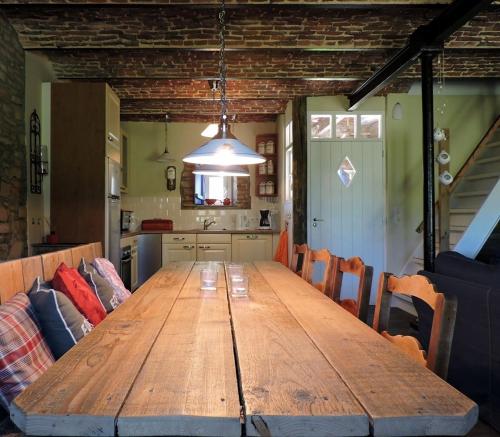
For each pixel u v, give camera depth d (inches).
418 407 36.9
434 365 49.2
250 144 284.4
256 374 44.1
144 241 255.8
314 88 218.8
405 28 159.6
